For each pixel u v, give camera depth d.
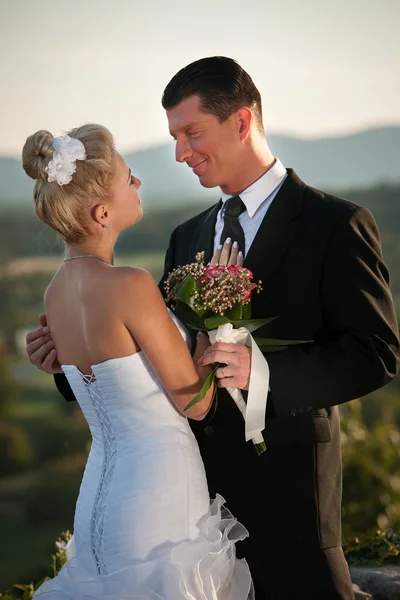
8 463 30.81
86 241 2.75
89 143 2.71
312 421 2.88
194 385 2.66
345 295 2.80
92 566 2.71
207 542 2.63
